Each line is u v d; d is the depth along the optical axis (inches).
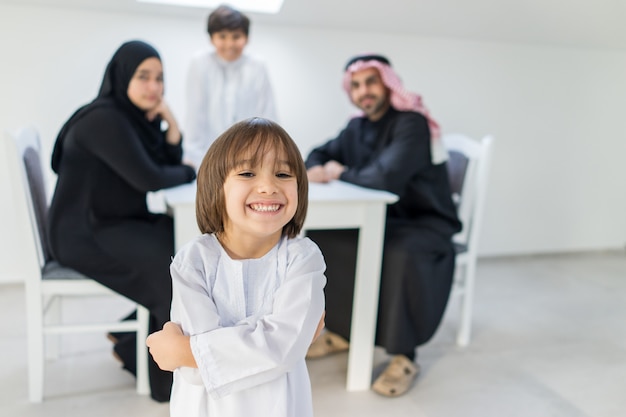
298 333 30.3
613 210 137.0
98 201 59.3
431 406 63.3
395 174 67.1
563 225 134.1
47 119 94.5
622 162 134.3
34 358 59.6
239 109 91.7
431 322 66.7
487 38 113.8
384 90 74.4
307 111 108.1
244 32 83.7
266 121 32.4
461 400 64.9
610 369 74.0
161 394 60.3
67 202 56.9
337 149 84.2
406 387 66.5
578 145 129.4
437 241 67.8
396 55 110.8
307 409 35.2
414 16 102.3
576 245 136.7
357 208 61.6
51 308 69.2
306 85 106.7
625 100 129.8
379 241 63.0
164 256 57.7
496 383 69.3
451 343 81.4
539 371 72.9
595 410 63.4
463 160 81.9
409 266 63.7
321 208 60.0
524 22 106.8
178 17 96.9
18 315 84.9
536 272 119.2
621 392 67.9
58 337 70.6
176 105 100.6
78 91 95.0
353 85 75.1
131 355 64.9
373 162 72.1
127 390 64.1
